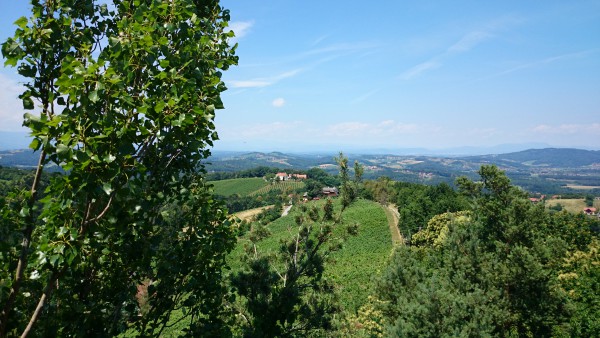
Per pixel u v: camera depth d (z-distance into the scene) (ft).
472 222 65.00
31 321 11.30
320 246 32.40
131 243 14.34
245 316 27.17
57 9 13.34
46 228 11.18
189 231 17.31
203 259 17.21
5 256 11.80
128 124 11.48
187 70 14.34
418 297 48.01
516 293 54.65
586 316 63.72
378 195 361.51
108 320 14.28
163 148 14.56
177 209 17.49
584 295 75.10
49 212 10.92
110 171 10.94
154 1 13.32
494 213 60.90
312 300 30.40
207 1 18.30
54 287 12.73
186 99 12.91
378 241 243.81
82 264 13.67
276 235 213.25
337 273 176.65
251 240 32.32
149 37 12.14
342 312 30.71
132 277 15.23
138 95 13.29
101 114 11.51
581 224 132.67
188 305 16.84
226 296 20.65
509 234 57.88
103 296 14.69
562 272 93.61
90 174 10.68
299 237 31.53
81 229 11.62
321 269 29.58
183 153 15.44
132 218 13.78
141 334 15.17
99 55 13.10
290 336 27.27
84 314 13.32
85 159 10.32
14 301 12.44
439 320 45.37
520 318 53.57
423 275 59.41
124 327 14.70
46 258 10.91
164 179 15.62
